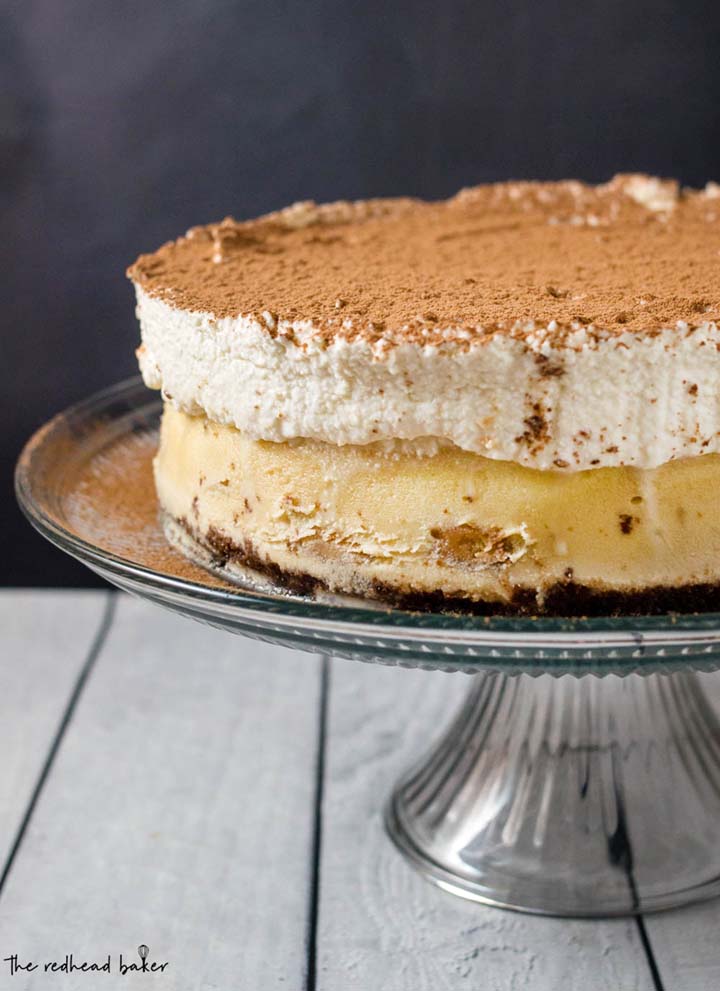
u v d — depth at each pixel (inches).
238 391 19.2
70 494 22.0
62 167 29.6
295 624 18.0
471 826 22.6
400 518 18.7
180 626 28.2
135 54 29.1
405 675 26.5
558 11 28.6
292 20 28.9
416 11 28.7
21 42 29.0
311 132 29.5
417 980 20.5
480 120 29.3
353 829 23.0
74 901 21.7
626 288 19.9
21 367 30.8
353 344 18.2
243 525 19.7
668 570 18.6
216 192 29.8
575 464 18.2
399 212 24.9
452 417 18.3
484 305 19.0
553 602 18.6
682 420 18.2
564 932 21.3
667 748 23.0
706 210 24.4
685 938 21.1
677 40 28.6
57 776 24.0
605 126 29.2
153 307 20.2
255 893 21.9
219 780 24.0
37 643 27.6
